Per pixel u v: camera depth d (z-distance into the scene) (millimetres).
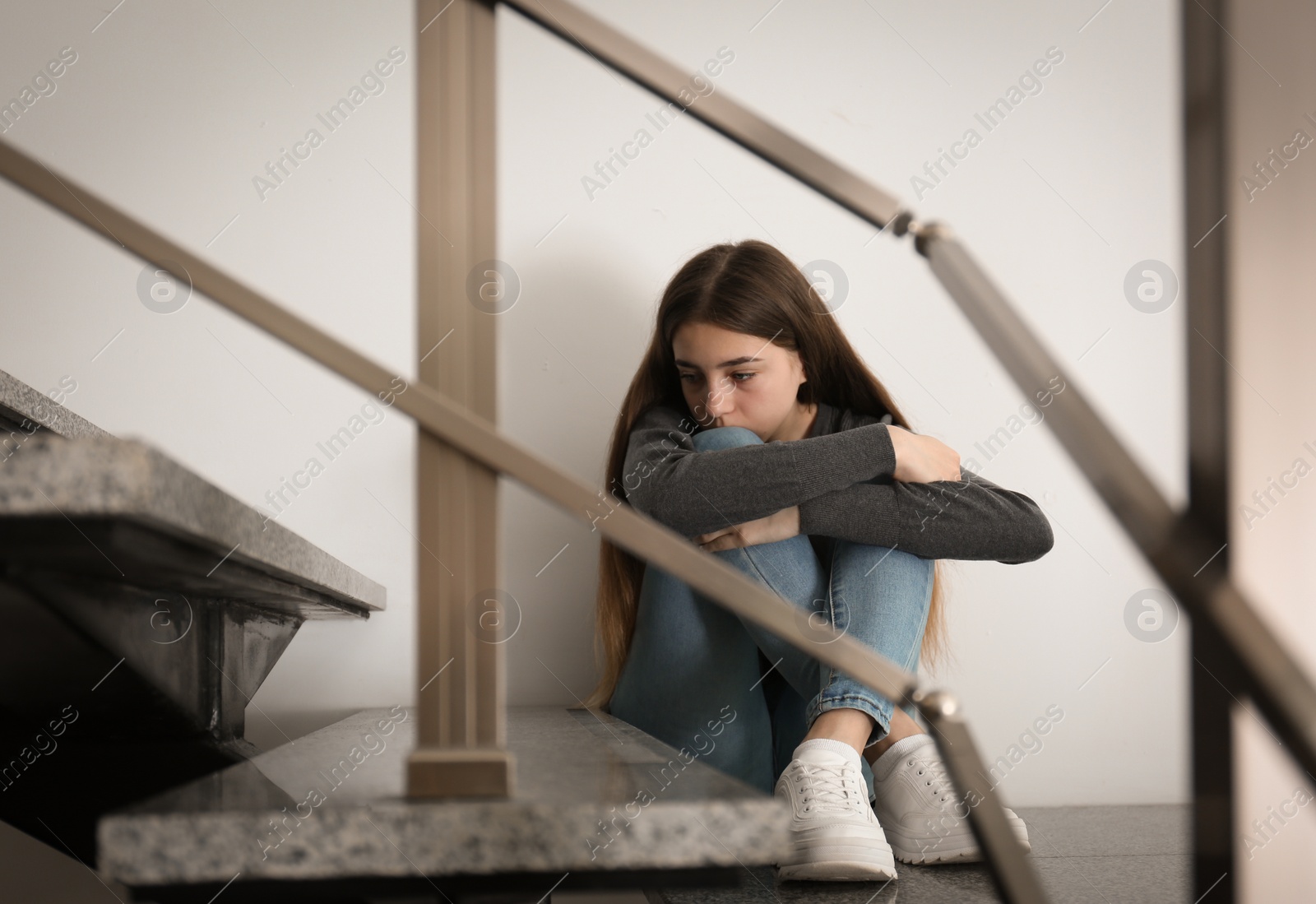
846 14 1441
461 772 418
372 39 1342
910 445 950
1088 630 1396
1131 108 1486
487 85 441
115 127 1287
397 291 1320
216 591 670
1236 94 416
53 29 1281
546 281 1354
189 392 1263
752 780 951
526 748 693
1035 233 1458
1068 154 1470
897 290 1409
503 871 400
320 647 1267
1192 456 428
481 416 432
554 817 403
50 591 483
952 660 1380
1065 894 797
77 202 401
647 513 938
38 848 1100
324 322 1308
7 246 1240
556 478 414
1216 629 386
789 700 1023
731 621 953
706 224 1384
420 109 438
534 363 1346
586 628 1321
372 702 1266
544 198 1361
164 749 717
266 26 1324
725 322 1074
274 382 1277
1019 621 1390
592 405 1351
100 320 1251
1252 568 404
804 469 903
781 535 933
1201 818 419
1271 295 415
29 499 338
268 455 1271
